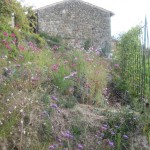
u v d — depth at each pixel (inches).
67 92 240.1
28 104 186.2
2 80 207.5
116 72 343.9
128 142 194.5
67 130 189.3
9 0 411.2
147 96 237.1
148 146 196.4
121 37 402.9
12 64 253.9
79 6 1152.2
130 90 274.7
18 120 175.8
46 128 182.9
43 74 246.2
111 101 263.4
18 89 208.5
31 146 168.4
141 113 218.1
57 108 197.6
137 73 268.5
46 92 220.5
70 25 1143.0
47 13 1127.0
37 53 319.3
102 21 1163.3
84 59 305.3
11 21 420.2
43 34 1050.1
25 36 454.9
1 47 306.0
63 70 259.8
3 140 163.3
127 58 335.0
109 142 183.8
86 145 185.2
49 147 167.6
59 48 413.7
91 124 199.0
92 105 236.8
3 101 184.9
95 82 251.6
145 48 244.5
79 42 1141.7
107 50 891.4
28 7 646.5
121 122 201.0
